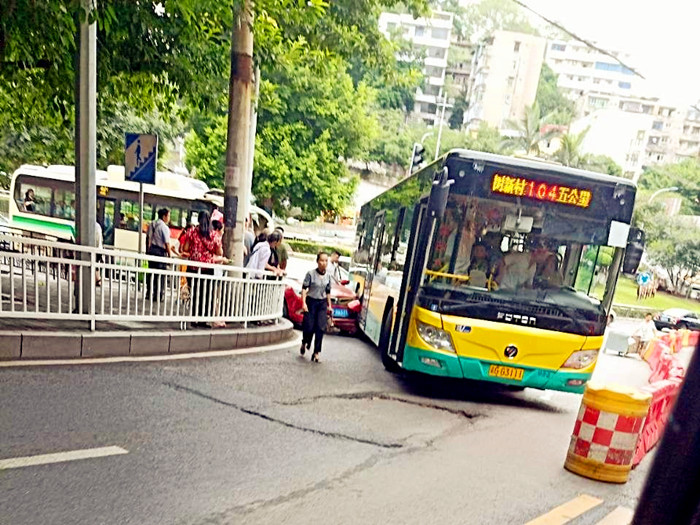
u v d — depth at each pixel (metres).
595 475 4.97
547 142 55.09
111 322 7.48
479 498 4.23
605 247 7.12
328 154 26.84
